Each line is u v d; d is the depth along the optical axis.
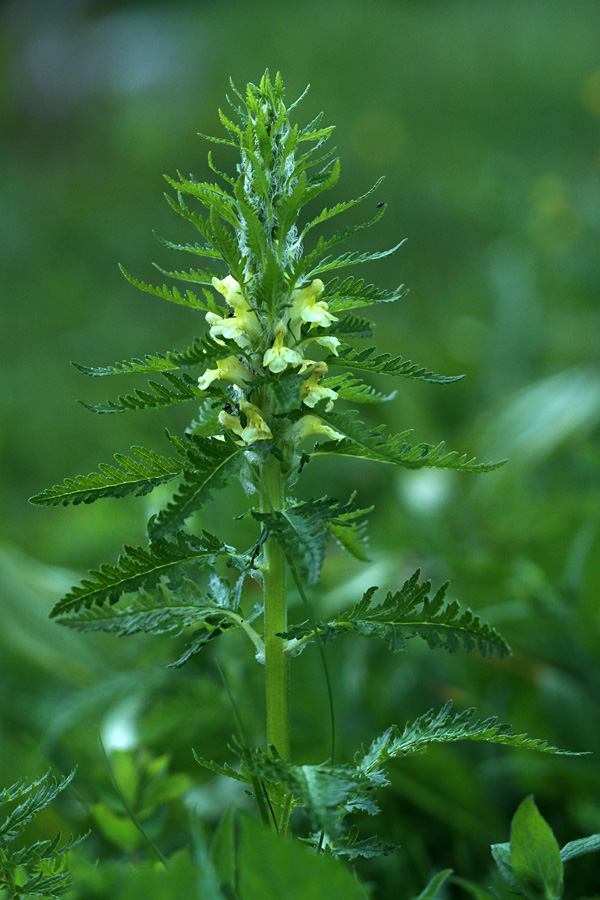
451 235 4.14
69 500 1.06
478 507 1.80
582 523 1.58
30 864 1.10
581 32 7.34
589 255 3.04
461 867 1.25
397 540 1.74
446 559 1.58
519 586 1.50
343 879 1.00
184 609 1.08
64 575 1.60
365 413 2.21
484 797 1.28
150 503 1.42
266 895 1.00
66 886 1.06
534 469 2.17
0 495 2.34
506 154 5.36
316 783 1.01
